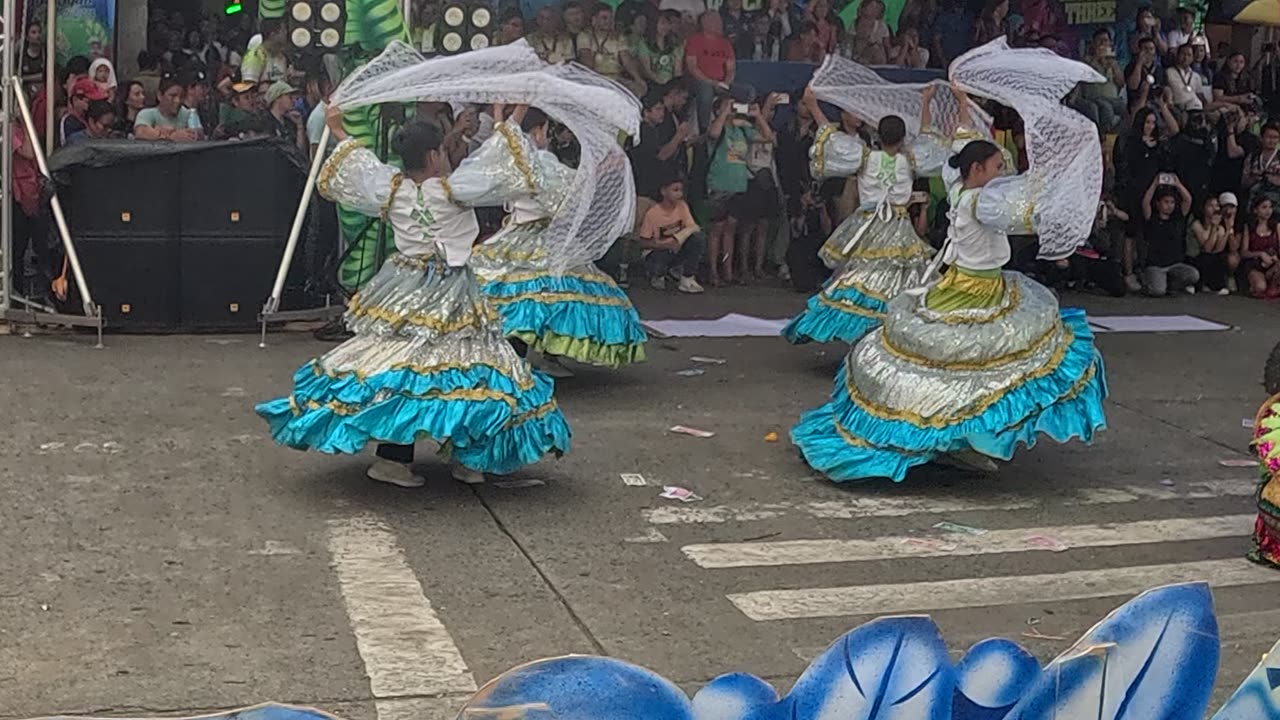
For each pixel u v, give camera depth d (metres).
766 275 12.53
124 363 8.31
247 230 9.26
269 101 10.20
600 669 2.54
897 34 13.01
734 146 11.90
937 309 6.34
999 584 5.30
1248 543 5.90
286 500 5.85
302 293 9.54
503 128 5.70
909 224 8.59
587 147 6.85
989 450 6.12
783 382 8.56
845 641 2.71
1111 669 2.93
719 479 6.51
